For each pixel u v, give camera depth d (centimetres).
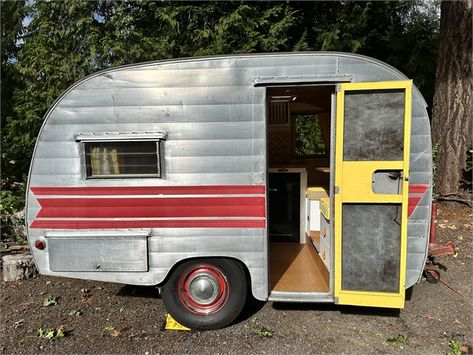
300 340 312
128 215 319
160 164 314
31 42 727
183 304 332
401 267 305
